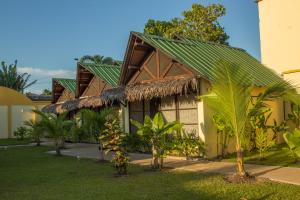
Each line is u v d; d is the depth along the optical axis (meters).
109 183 10.39
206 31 32.59
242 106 9.73
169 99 16.45
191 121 15.27
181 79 15.03
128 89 17.41
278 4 20.61
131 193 8.98
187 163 13.48
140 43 17.03
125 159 11.65
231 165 12.53
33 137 26.27
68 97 29.75
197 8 32.97
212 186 9.22
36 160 16.70
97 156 17.11
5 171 13.62
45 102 38.59
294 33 19.88
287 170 10.92
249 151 14.55
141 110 18.28
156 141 12.38
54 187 10.28
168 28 35.53
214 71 9.96
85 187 10.02
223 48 20.33
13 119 35.81
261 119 13.65
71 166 14.23
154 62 17.27
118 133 11.75
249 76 9.80
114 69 25.86
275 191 8.39
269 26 20.97
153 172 11.88
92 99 22.95
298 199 7.68
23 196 9.34
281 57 20.36
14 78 53.75
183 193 8.66
